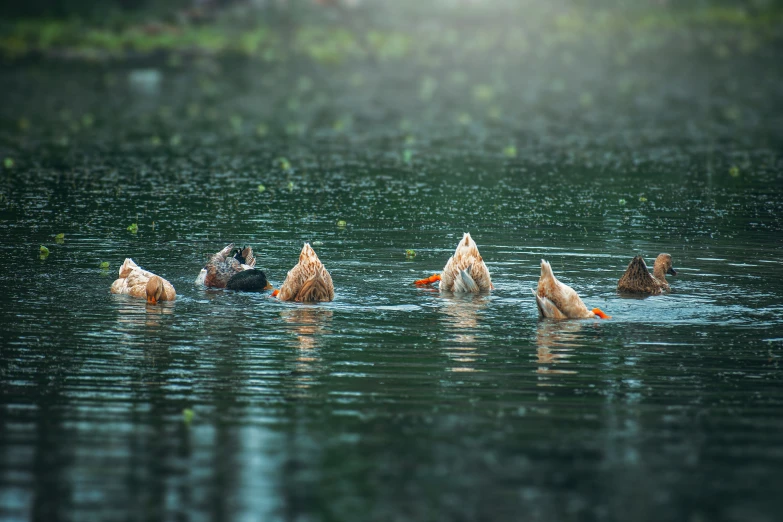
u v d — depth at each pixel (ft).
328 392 67.21
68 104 276.82
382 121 254.47
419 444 57.82
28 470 53.78
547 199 148.46
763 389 67.92
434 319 86.12
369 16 415.85
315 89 312.50
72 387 67.62
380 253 111.65
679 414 63.10
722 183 163.63
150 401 65.16
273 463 54.95
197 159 191.11
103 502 50.14
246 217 133.08
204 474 53.47
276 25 400.06
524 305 90.94
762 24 408.67
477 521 48.19
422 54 371.56
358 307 90.22
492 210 139.33
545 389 68.03
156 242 116.57
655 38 391.65
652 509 49.49
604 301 91.66
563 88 314.14
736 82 318.45
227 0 408.87
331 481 52.65
